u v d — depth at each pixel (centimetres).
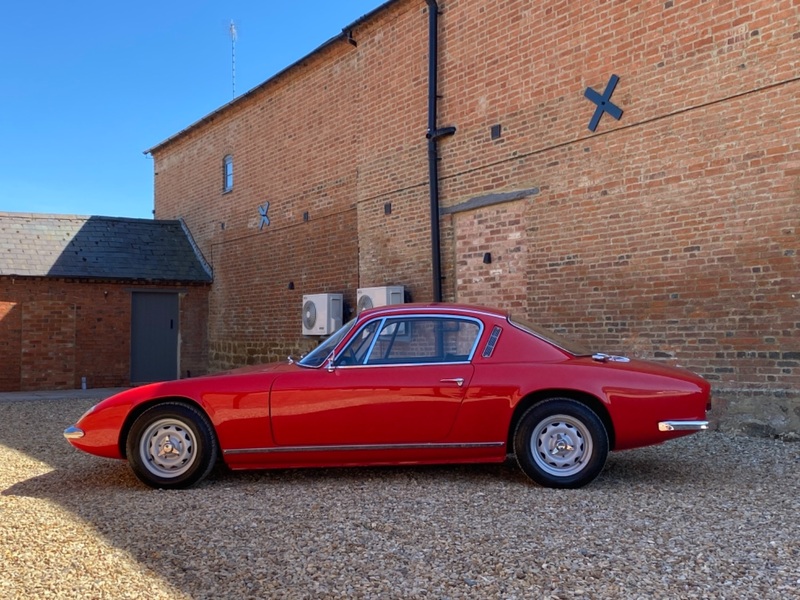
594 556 369
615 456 634
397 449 538
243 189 1628
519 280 944
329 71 1341
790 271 684
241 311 1619
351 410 536
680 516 441
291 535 414
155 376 1680
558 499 486
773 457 614
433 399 534
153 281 1664
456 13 1048
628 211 820
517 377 532
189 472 538
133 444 540
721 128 738
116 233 1761
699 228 754
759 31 709
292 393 540
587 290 859
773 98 698
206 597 325
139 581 344
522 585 333
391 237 1169
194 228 1845
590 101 860
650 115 800
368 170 1223
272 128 1523
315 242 1373
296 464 550
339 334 580
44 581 345
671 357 774
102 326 1609
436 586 333
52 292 1552
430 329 561
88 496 521
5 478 593
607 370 528
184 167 1919
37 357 1526
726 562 358
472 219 1018
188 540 407
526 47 941
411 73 1128
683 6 771
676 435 517
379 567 358
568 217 884
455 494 504
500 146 974
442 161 1066
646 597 317
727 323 729
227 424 539
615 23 836
